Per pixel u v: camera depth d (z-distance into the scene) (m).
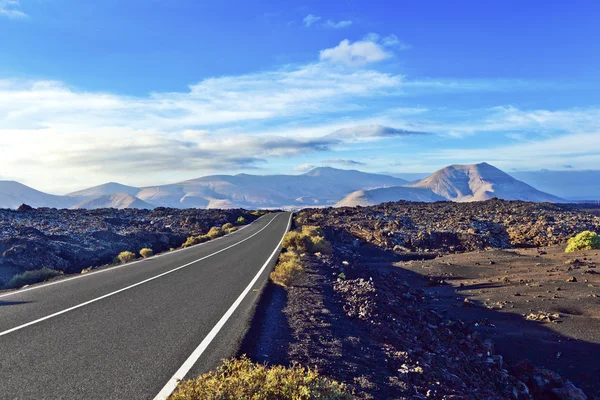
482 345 11.64
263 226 46.00
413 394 5.35
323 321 7.93
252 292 10.20
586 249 27.97
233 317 7.57
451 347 10.52
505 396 8.47
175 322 7.20
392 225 45.50
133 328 6.79
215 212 59.12
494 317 15.36
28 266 17.50
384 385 5.37
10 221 27.08
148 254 21.42
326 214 59.78
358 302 10.95
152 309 8.25
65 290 10.42
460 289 20.92
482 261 28.00
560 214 50.72
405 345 8.17
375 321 9.36
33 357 5.35
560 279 19.53
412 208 61.50
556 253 28.38
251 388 3.90
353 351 6.50
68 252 20.67
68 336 6.32
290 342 6.29
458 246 38.59
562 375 10.30
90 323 7.11
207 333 6.50
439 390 5.78
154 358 5.32
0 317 7.55
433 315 14.70
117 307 8.43
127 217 41.03
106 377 4.68
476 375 8.93
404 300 15.97
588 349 11.53
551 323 13.85
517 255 29.25
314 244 23.28
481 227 43.84
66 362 5.16
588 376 10.09
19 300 9.16
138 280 12.11
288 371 4.31
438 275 25.23
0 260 17.09
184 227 39.41
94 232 26.80
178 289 10.61
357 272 18.42
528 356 11.58
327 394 4.03
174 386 4.43
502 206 59.47
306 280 12.93
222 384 3.88
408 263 30.36
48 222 29.02
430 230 42.81
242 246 24.17
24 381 4.56
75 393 4.25
